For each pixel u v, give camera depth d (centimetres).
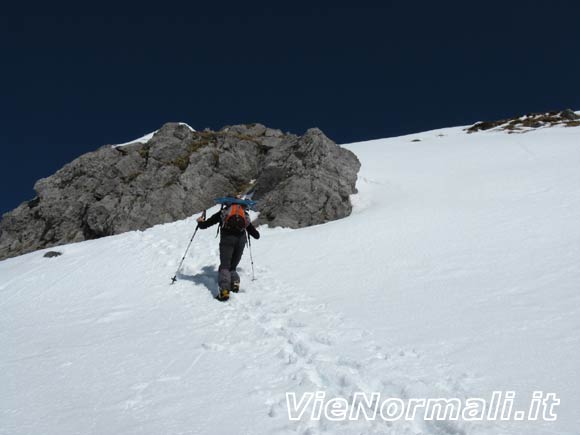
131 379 475
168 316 709
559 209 1130
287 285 815
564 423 337
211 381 463
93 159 1894
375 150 2877
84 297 880
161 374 485
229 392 436
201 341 584
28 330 695
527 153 2112
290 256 1003
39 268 1168
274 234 1262
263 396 425
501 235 959
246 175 1909
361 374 455
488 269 762
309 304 697
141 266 1063
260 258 1018
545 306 575
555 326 512
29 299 908
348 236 1095
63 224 1739
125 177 1820
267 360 513
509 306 589
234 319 668
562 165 1703
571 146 2175
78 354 556
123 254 1187
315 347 530
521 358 447
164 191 1659
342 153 1641
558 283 659
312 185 1430
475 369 436
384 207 1398
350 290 744
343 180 1517
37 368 518
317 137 1602
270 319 645
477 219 1109
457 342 499
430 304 631
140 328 656
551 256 793
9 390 461
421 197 1466
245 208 884
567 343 467
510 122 4362
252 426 369
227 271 791
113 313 750
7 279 1098
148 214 1571
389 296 688
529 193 1347
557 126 3703
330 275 842
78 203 1775
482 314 572
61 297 896
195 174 1767
